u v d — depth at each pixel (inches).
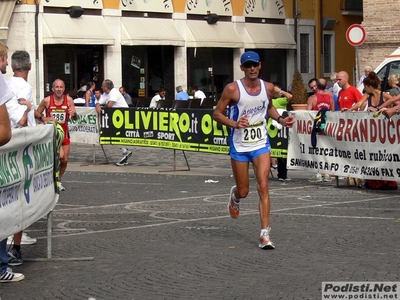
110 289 315.0
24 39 1278.3
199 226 454.0
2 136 261.6
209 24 1530.5
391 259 356.8
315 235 418.3
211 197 582.2
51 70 1325.0
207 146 745.0
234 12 1572.3
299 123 658.8
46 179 358.0
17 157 320.8
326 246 388.5
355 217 477.1
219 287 313.6
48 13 1306.6
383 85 823.1
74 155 953.5
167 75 1489.9
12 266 358.9
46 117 573.0
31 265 361.1
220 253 377.4
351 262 351.9
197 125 750.5
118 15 1391.5
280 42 1642.5
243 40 1582.2
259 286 313.1
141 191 624.4
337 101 701.9
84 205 551.2
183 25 1485.0
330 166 633.6
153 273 339.3
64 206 547.5
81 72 1364.4
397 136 577.3
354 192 603.8
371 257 361.4
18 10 1273.4
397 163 579.5
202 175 743.1
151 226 457.7
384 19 1173.1
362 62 1199.6
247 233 429.1
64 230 450.9
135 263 359.6
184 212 509.7
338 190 617.6
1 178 303.1
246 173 399.5
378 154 592.1
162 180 702.5
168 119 775.1
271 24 1644.9
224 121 392.5
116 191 625.6
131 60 1435.8
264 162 392.8
